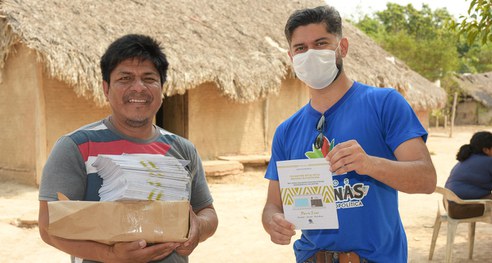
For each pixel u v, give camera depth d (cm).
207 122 1329
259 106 1420
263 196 1028
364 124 267
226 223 801
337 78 280
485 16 510
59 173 241
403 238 281
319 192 254
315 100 285
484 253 627
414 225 788
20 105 1059
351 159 238
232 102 1349
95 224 221
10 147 1087
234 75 1241
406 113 263
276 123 1459
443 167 1510
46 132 1051
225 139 1361
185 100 1326
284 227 260
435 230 600
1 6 981
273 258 624
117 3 1242
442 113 3662
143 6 1294
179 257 261
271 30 1509
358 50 1752
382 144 267
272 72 1320
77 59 994
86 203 221
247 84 1255
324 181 252
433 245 603
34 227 740
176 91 1159
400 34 3697
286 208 260
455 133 3086
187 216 235
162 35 1211
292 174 256
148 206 227
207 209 286
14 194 962
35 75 1019
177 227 231
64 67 968
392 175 243
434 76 3631
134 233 223
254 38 1416
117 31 1131
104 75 261
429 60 3594
